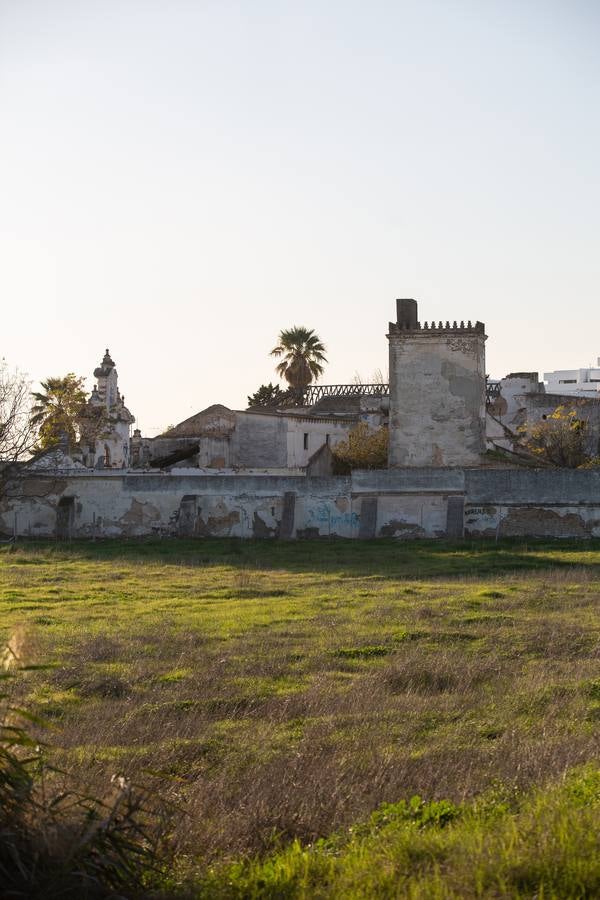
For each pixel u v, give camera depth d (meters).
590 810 8.83
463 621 21.72
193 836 9.41
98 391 58.31
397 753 11.91
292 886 8.09
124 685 15.92
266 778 10.88
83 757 11.46
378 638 19.72
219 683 16.02
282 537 42.19
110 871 8.23
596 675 16.08
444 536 41.69
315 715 14.20
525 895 7.37
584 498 40.84
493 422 63.44
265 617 22.91
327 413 74.94
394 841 8.57
